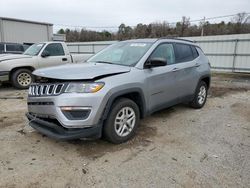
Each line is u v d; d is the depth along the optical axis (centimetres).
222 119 519
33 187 270
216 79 1302
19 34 2470
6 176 289
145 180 285
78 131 324
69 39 5328
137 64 406
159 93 441
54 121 344
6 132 423
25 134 414
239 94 820
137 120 400
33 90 365
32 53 887
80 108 322
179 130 446
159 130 443
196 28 4538
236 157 345
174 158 338
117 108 361
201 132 439
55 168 307
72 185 274
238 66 1647
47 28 2728
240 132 443
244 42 1597
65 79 328
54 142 381
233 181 285
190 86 536
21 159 329
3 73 802
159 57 450
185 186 275
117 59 444
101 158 334
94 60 470
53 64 893
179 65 493
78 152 349
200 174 299
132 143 382
